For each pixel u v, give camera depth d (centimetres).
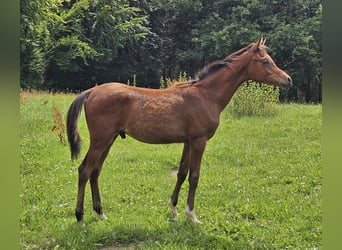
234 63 521
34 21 1822
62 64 2016
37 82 1895
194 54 2220
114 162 805
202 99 500
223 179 696
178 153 881
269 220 513
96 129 478
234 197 607
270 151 875
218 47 2098
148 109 481
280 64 2175
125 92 482
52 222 492
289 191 627
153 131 485
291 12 2220
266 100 1311
